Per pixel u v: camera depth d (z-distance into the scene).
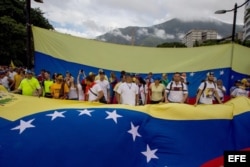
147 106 5.37
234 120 5.54
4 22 34.62
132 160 4.62
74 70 9.98
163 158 4.89
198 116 5.39
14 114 5.03
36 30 9.55
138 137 4.86
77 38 10.06
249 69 11.25
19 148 4.34
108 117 4.85
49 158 4.27
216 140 5.29
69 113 4.90
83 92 9.60
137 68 10.81
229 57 10.96
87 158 4.34
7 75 12.62
